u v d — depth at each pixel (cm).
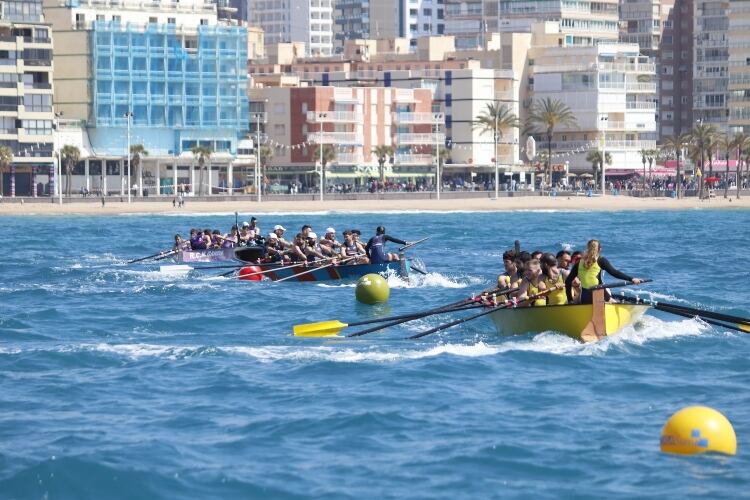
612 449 3422
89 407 3969
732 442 3347
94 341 5312
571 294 4931
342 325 5234
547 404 3950
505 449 3438
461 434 3597
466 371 4431
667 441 3375
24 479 3228
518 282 5066
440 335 5256
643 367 4491
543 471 3256
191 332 5584
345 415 3803
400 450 3453
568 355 4675
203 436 3597
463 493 3105
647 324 5272
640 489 3105
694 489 3092
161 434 3616
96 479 3222
